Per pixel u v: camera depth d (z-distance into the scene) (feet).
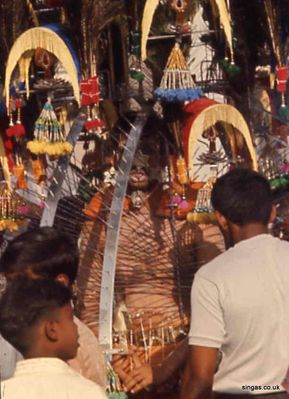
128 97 20.62
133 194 20.70
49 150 19.51
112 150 21.34
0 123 21.12
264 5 20.66
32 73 20.89
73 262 15.66
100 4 19.97
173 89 19.36
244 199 15.64
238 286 15.12
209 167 21.06
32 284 12.93
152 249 20.65
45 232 15.69
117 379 18.37
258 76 21.24
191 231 20.57
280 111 20.36
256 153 20.79
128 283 20.57
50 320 12.76
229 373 15.42
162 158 20.62
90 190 21.31
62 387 12.53
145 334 20.04
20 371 12.69
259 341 15.20
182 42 20.39
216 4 19.19
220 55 21.09
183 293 20.49
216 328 15.17
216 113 19.51
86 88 19.65
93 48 19.94
